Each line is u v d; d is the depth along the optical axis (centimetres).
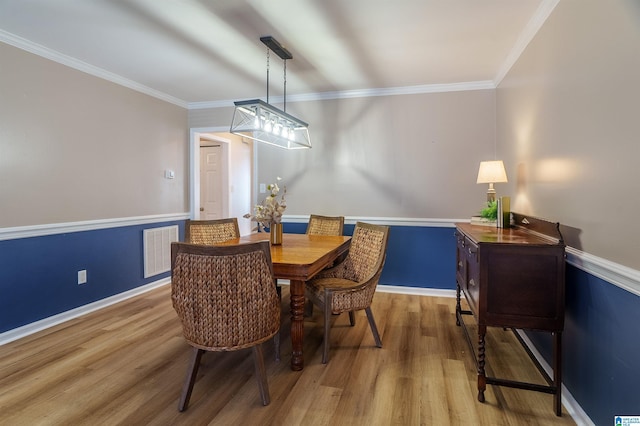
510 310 177
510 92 303
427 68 325
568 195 186
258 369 184
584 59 169
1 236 255
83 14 228
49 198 290
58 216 297
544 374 190
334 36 257
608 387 149
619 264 141
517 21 234
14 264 266
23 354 239
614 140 144
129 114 368
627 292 136
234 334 176
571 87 183
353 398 189
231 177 576
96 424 168
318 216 379
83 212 320
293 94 414
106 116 341
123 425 167
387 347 253
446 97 376
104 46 278
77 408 180
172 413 176
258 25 241
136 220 379
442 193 381
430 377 211
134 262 380
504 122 326
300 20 234
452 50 283
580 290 174
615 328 144
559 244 171
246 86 380
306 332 283
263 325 182
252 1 211
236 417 173
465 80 361
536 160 236
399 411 178
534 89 239
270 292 182
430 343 260
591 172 162
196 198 464
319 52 287
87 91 321
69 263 308
